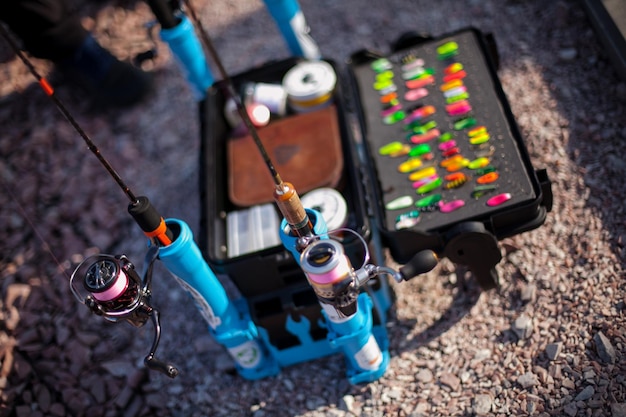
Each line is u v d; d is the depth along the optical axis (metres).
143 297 1.10
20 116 1.83
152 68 1.85
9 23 1.65
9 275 1.55
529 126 1.50
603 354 1.21
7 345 1.43
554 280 1.31
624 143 1.41
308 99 1.44
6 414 1.37
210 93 1.48
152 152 1.72
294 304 1.27
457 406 1.24
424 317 1.34
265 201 1.36
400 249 1.23
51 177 1.71
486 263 1.24
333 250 1.04
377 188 1.31
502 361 1.26
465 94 1.37
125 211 1.63
